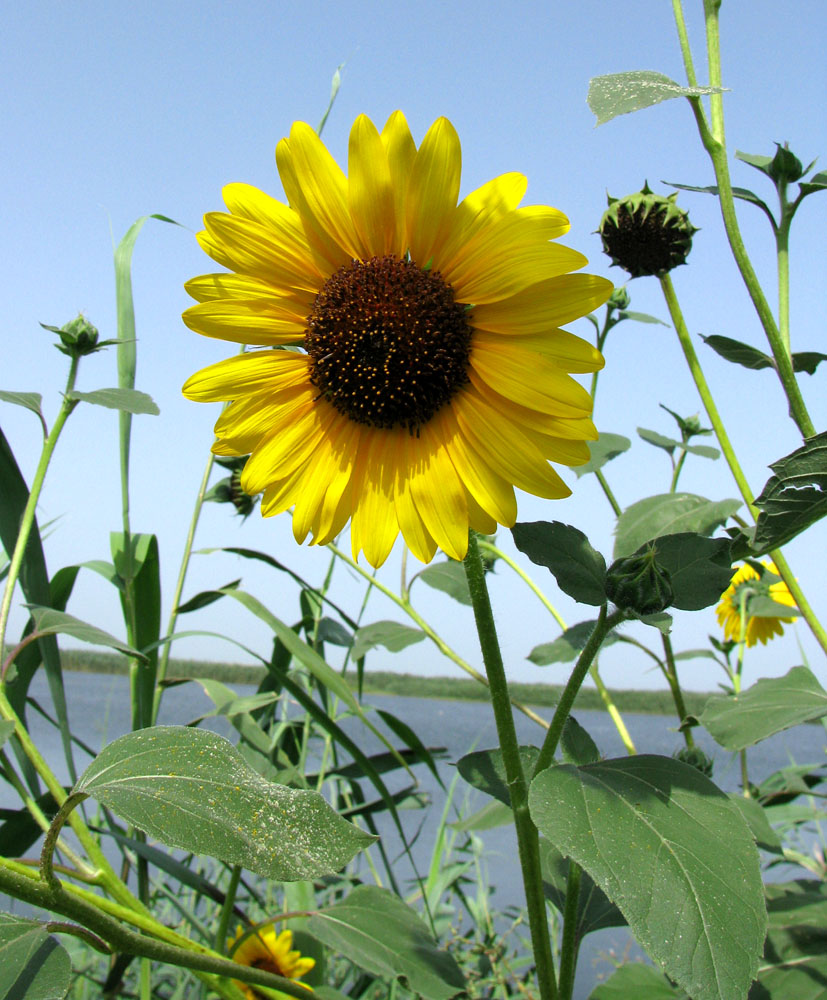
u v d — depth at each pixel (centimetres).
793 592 30
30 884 18
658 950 18
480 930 44
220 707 36
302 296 26
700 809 19
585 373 24
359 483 26
